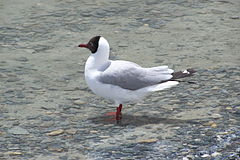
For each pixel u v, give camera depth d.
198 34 15.95
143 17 17.52
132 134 9.76
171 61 13.80
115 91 10.12
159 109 10.96
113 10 18.25
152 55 14.24
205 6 18.69
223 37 15.70
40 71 13.12
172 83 10.03
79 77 12.80
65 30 16.28
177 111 10.83
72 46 14.98
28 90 11.93
